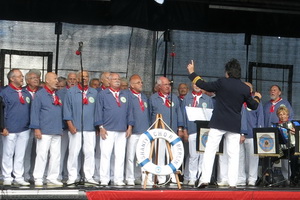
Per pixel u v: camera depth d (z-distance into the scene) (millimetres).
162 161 10711
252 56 13664
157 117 9766
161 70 13289
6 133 9961
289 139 10430
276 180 10977
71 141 10336
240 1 12773
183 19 13375
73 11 12930
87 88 10555
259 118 11523
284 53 13758
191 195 9195
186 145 11430
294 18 13727
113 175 11031
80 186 9711
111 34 13102
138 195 9094
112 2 13039
